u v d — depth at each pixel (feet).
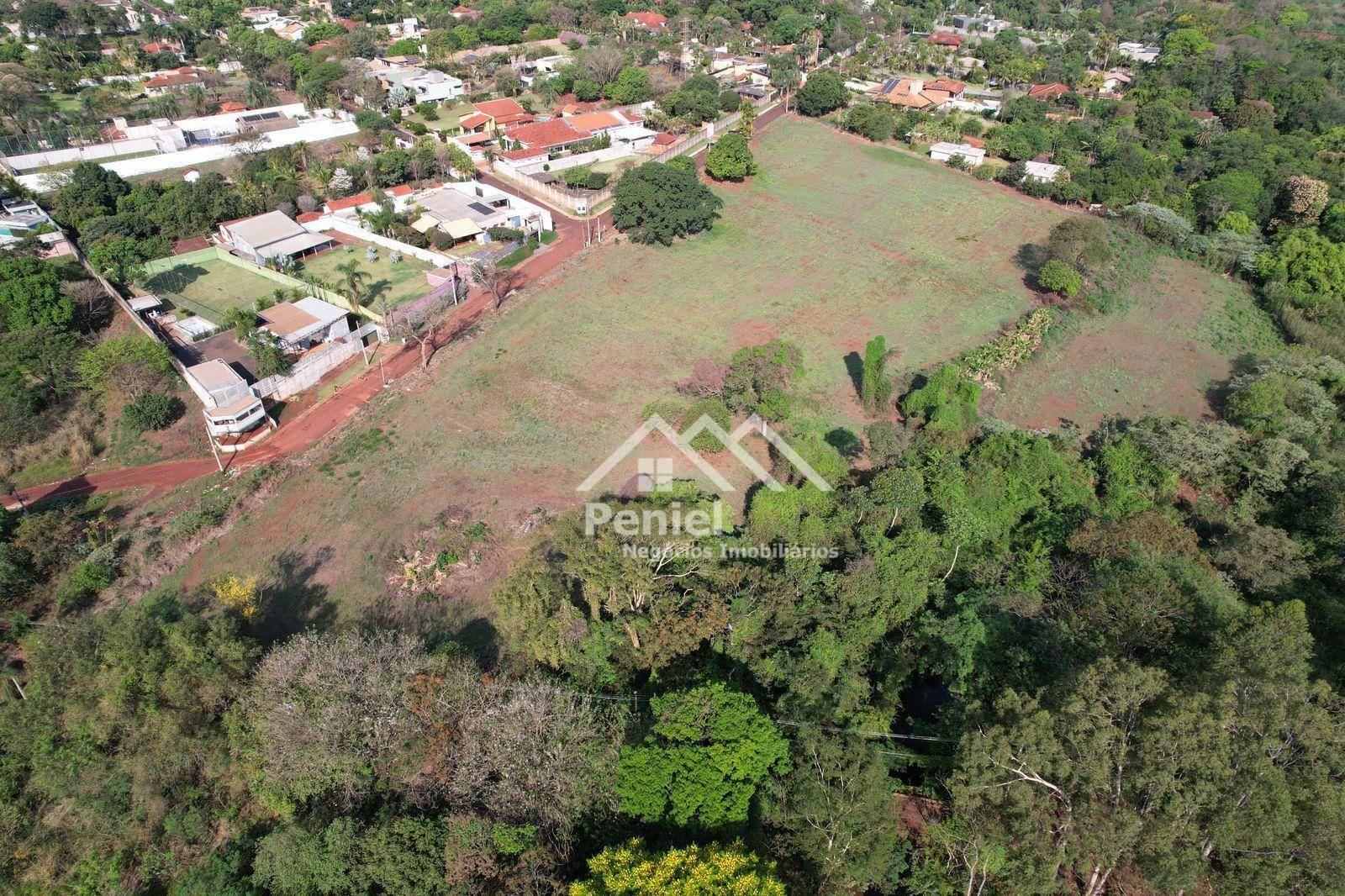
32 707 122.11
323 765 110.83
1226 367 236.43
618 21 617.62
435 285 263.90
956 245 304.30
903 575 138.72
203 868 109.40
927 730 116.26
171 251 284.82
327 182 336.29
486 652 139.64
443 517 171.83
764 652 127.44
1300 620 126.31
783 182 356.18
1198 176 359.25
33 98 422.82
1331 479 174.09
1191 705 86.12
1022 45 641.40
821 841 97.25
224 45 567.18
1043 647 122.42
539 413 204.64
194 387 203.51
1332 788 82.79
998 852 90.74
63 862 115.85
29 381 205.46
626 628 133.08
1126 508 171.22
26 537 156.66
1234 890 83.92
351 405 208.33
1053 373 231.09
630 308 254.88
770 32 629.10
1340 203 312.50
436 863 101.30
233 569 158.92
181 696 116.88
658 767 104.22
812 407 212.02
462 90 488.02
